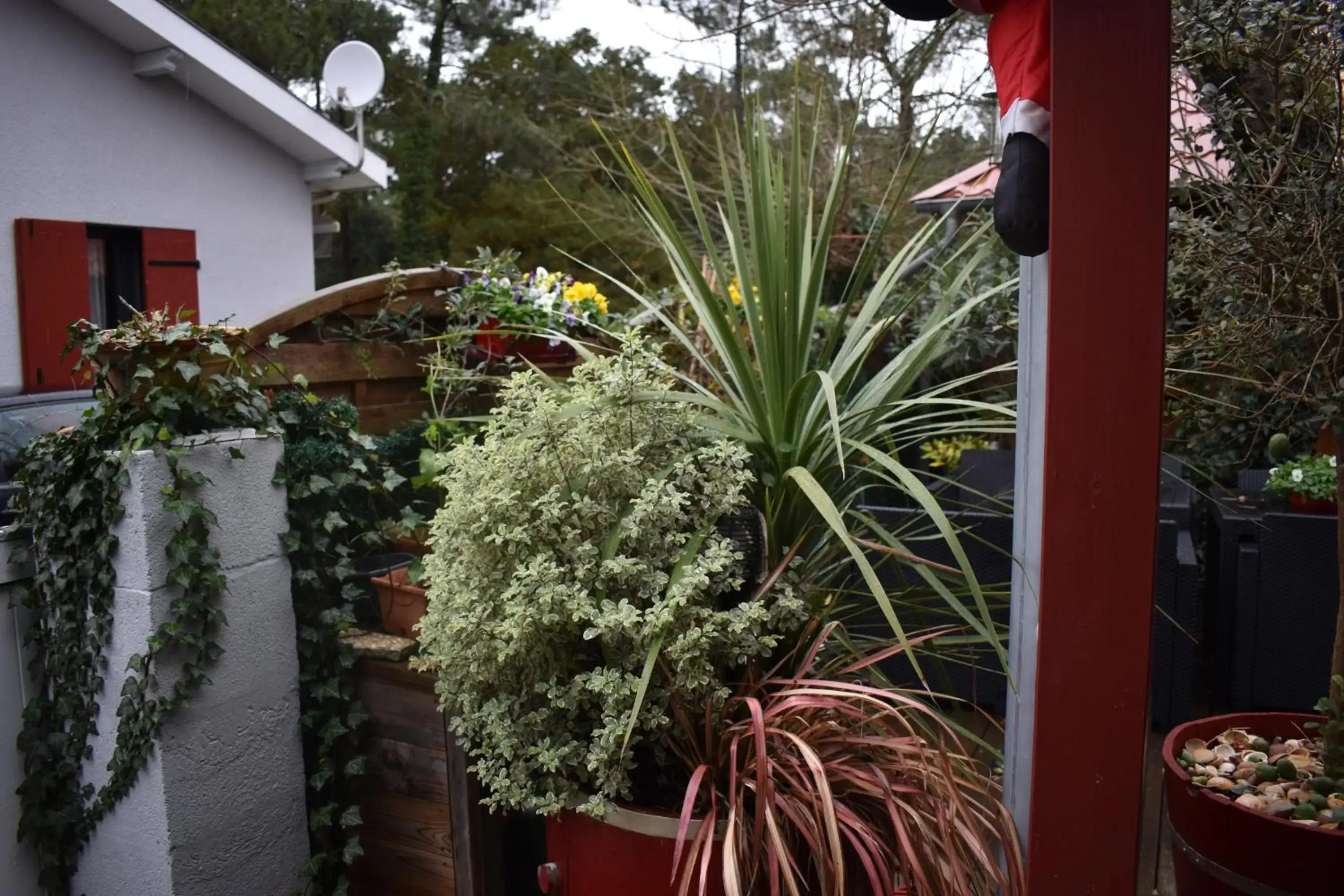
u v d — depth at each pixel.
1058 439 1.60
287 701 2.39
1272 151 2.32
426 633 2.01
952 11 1.86
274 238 9.09
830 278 6.64
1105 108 1.54
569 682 1.89
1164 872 2.53
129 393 2.16
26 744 2.27
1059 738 1.63
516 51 16.27
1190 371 2.55
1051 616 1.62
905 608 2.42
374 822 2.42
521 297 3.57
